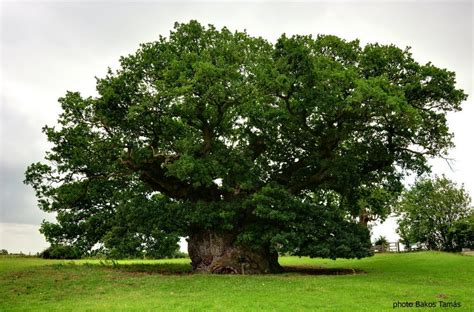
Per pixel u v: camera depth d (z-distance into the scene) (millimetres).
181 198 31062
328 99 26938
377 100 25125
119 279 24750
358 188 33625
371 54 29141
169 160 28641
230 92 27156
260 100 28328
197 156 29109
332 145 29969
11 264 33156
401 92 26312
